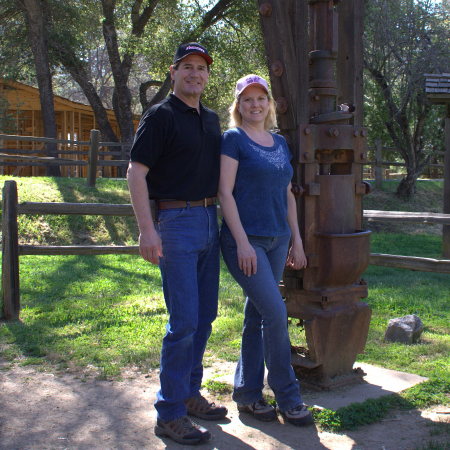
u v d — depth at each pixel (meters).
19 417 2.90
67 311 5.40
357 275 3.29
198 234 2.73
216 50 18.36
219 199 2.78
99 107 20.81
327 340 3.17
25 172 19.86
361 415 2.84
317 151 3.27
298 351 3.47
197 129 2.74
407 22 14.28
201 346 2.96
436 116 15.75
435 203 16.05
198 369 2.98
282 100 3.18
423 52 14.11
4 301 5.09
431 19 14.66
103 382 3.48
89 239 9.66
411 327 4.48
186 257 2.69
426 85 9.79
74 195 10.53
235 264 2.81
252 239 2.81
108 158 20.11
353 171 3.38
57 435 2.69
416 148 15.53
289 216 3.05
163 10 20.11
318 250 3.21
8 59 18.89
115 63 19.72
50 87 17.50
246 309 2.98
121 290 6.52
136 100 34.16
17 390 3.31
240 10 18.14
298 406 2.81
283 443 2.60
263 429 2.77
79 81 20.58
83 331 4.69
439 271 5.54
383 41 14.39
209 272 2.90
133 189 2.58
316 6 3.30
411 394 3.13
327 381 3.21
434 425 2.77
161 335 4.57
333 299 3.20
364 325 3.37
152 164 2.62
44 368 3.73
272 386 2.84
